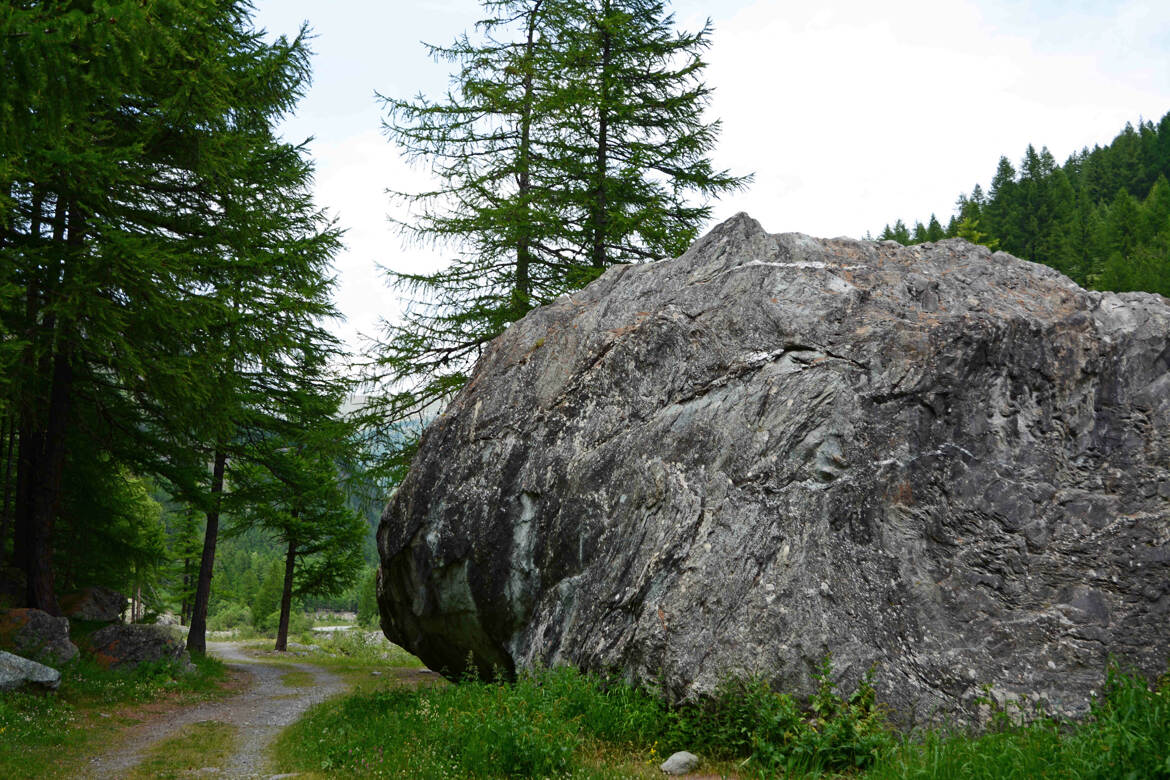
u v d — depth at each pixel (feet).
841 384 29.81
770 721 23.73
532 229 60.29
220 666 70.79
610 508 32.12
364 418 60.13
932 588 26.66
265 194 61.11
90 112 43.93
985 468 28.71
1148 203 318.04
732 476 29.76
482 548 35.68
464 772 23.29
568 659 30.66
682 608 27.61
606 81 61.77
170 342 47.42
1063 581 26.71
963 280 33.55
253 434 69.36
